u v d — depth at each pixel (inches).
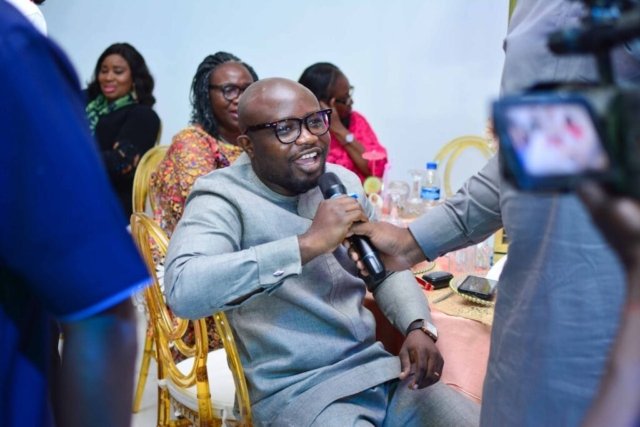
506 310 35.1
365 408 52.5
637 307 17.9
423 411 53.6
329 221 48.3
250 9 155.6
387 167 119.0
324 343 53.1
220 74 92.0
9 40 23.6
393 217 90.1
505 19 141.9
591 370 30.8
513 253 34.4
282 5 154.3
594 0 18.1
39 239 24.2
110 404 26.9
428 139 154.2
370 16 150.9
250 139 52.5
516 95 17.5
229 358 52.7
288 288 52.5
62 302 25.0
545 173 17.0
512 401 34.4
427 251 48.6
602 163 16.7
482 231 47.1
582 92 17.0
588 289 30.4
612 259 29.5
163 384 71.9
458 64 148.1
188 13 157.5
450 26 146.6
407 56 151.1
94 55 164.2
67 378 26.5
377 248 49.6
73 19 162.7
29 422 26.2
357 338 54.3
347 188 59.1
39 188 23.9
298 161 51.8
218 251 50.5
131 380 27.6
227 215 52.3
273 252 47.8
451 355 58.2
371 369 53.6
